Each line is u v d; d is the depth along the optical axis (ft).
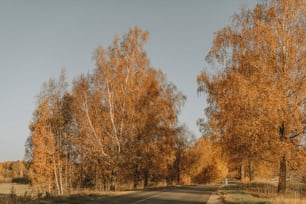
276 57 72.79
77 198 71.77
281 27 73.61
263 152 71.67
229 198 72.38
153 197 78.59
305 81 67.51
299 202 58.29
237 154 78.33
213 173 215.31
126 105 107.65
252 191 92.79
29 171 133.80
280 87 68.23
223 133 78.74
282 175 74.84
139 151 116.16
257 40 74.33
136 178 142.72
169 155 125.18
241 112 71.61
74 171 139.54
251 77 71.87
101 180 136.98
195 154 216.95
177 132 129.70
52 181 128.77
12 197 65.05
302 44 70.95
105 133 107.86
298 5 73.36
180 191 103.04
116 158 105.09
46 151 126.41
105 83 106.52
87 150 107.76
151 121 119.03
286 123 66.90
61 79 134.41
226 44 82.69
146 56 111.45
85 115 106.32
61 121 132.05
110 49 108.17
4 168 488.44
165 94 125.80
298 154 66.95
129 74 108.17
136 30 110.01
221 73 82.74
